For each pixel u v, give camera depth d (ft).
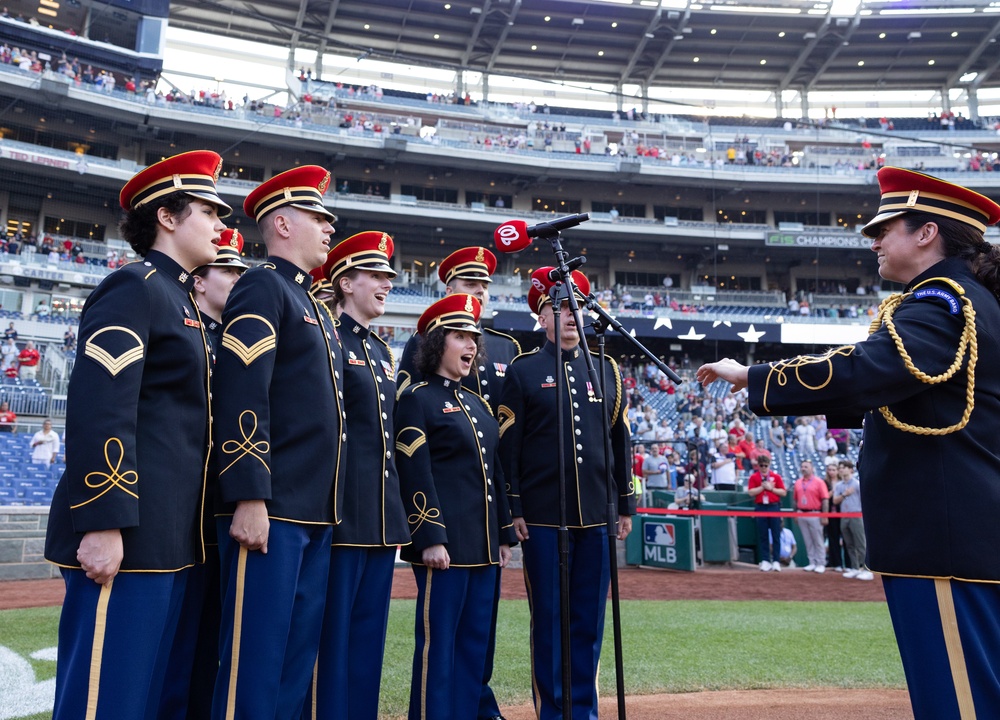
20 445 63.41
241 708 9.91
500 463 15.43
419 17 147.43
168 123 117.19
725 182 138.21
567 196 144.87
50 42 116.88
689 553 43.42
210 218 10.77
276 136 122.72
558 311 12.03
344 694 11.87
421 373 15.38
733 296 138.41
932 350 8.61
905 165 144.97
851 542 41.98
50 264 103.86
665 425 90.89
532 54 159.33
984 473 8.48
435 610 13.60
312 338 11.59
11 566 37.27
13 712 14.78
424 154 129.18
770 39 153.48
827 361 8.89
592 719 14.23
